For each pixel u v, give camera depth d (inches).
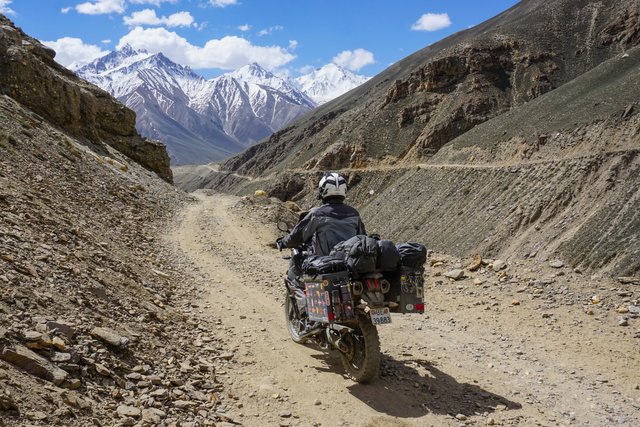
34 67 1336.1
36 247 274.2
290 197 6520.7
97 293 253.6
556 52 6510.8
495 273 392.2
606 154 2694.4
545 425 197.6
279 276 430.0
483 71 6314.0
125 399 174.6
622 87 3496.6
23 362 160.9
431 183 4254.4
